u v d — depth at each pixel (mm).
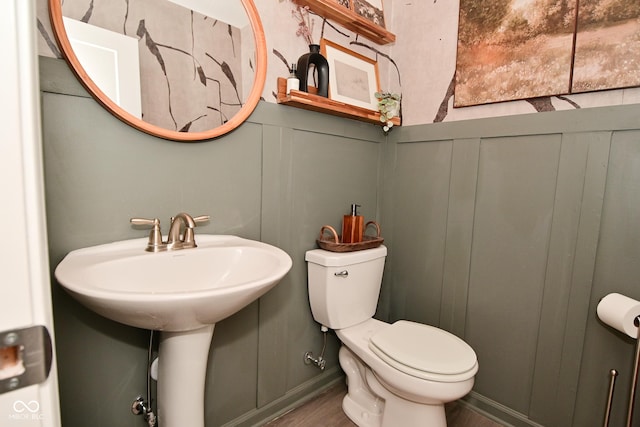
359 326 1539
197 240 1128
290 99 1285
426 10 1648
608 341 1208
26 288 334
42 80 840
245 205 1286
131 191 1013
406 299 1812
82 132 914
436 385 1091
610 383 1166
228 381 1310
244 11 1196
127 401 1062
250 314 1350
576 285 1262
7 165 316
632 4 1091
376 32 1636
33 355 341
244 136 1256
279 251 1041
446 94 1593
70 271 761
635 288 1145
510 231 1422
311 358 1601
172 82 1049
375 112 1646
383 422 1318
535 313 1369
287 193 1418
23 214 328
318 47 1393
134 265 893
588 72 1188
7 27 309
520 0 1330
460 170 1561
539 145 1324
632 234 1144
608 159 1169
